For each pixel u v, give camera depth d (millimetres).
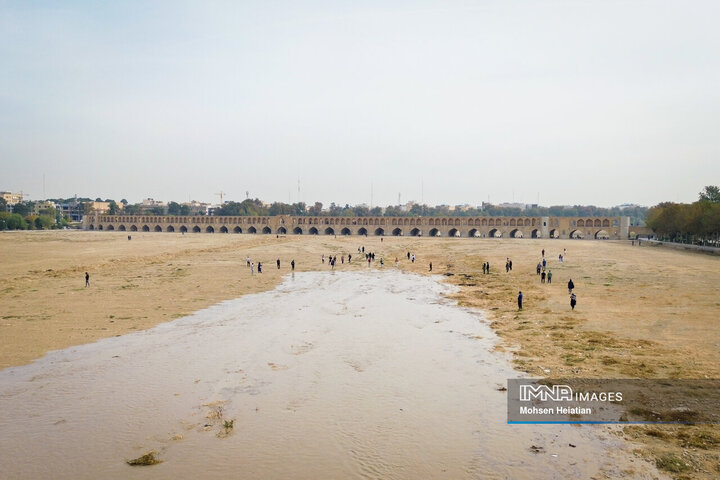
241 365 28266
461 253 106688
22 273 64188
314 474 16719
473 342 33031
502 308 44625
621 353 28625
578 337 32625
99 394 23641
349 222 191625
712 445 17688
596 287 53781
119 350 30969
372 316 42344
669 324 35312
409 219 184375
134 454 18062
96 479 16422
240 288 58125
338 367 27984
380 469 16969
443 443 18734
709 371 25109
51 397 23219
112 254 94250
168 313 42656
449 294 54562
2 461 17531
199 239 150750
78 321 38500
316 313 43625
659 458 16906
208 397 23422
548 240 153250
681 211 123062
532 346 31219
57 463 17406
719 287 51281
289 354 30578
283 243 137375
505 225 173375
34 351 30375
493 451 18016
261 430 19984
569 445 18203
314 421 20781
